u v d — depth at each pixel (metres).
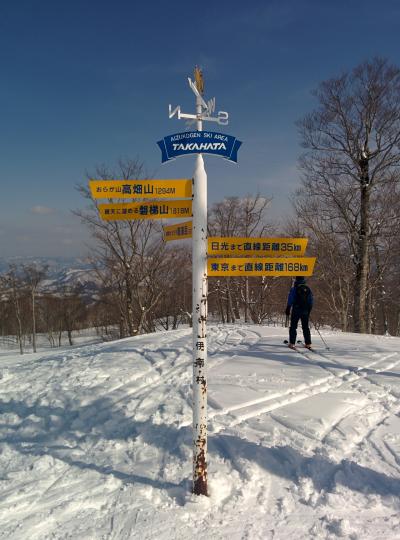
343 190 20.39
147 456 4.20
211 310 40.38
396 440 4.33
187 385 6.30
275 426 4.66
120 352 9.01
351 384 6.12
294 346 8.70
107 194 3.55
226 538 2.98
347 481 3.62
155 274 24.75
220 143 3.40
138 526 3.11
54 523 3.18
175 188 3.53
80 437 4.85
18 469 4.12
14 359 11.53
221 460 3.97
